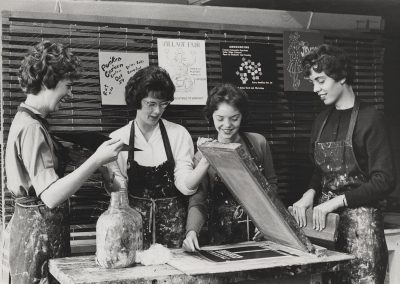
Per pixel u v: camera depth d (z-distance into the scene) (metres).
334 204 2.60
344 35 3.71
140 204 2.75
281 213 2.12
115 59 3.11
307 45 3.58
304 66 2.82
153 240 2.75
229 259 2.16
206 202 2.81
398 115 4.12
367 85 3.77
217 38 3.39
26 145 2.21
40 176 2.20
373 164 2.64
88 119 3.10
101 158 2.13
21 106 2.36
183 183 2.61
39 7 3.03
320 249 2.22
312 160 3.05
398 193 4.01
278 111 3.53
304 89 3.56
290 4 3.81
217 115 2.60
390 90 4.14
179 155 2.79
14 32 2.94
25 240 2.31
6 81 2.92
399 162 4.07
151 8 3.27
